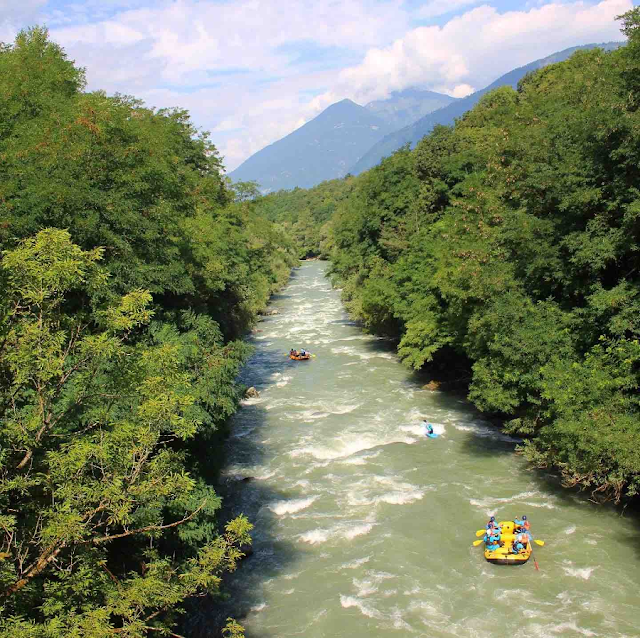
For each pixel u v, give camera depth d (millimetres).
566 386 23391
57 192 20016
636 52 24062
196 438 26625
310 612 19875
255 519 25891
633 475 22500
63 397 14578
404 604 20047
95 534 13680
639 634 17969
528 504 26078
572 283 26188
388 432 35094
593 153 24781
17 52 28547
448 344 43625
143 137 26516
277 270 103438
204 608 20234
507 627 18625
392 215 59906
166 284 26812
